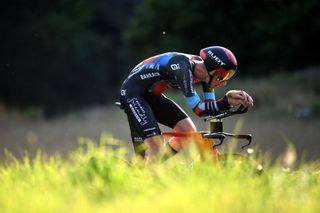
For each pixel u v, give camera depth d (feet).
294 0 243.60
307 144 111.55
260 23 245.65
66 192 43.62
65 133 163.32
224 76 54.95
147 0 264.93
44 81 351.05
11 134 170.50
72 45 358.64
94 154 48.91
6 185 48.11
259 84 219.82
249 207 40.45
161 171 46.39
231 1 250.57
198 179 44.45
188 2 254.88
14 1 351.87
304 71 232.94
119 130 167.12
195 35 257.34
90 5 394.73
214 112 52.65
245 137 51.72
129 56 395.96
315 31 242.99
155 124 55.11
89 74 369.09
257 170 49.67
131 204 40.19
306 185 47.01
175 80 56.39
